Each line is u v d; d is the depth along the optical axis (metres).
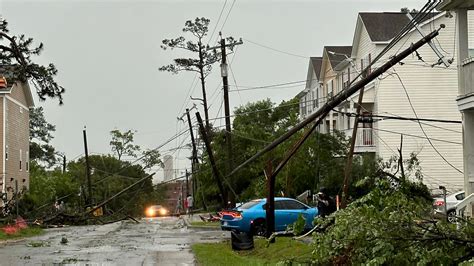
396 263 8.33
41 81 31.70
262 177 39.34
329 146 35.81
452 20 34.97
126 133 81.44
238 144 46.84
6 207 36.25
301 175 34.50
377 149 36.59
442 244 8.26
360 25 39.31
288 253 15.48
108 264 15.95
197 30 52.03
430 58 36.22
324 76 49.28
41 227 35.06
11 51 31.19
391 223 8.41
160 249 19.91
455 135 36.59
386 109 36.41
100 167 77.25
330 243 8.88
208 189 49.91
